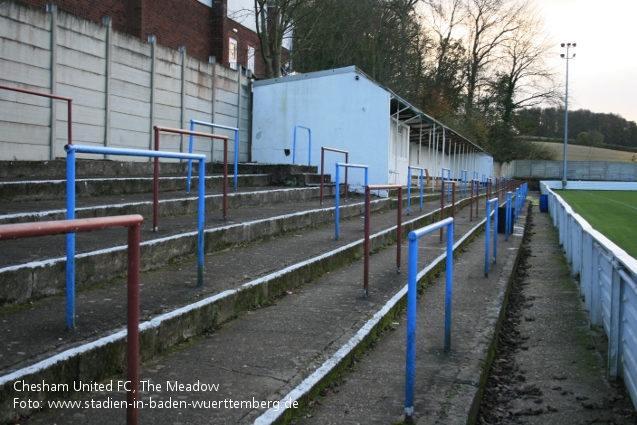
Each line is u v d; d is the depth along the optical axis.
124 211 7.30
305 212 9.66
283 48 26.98
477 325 5.40
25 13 9.40
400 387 3.83
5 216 5.70
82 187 8.32
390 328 5.28
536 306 7.37
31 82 9.59
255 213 9.28
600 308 6.06
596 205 28.12
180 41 20.20
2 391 2.81
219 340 4.40
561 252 12.48
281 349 4.22
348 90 16.20
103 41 11.23
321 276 6.96
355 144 16.17
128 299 2.42
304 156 16.75
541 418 3.94
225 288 5.21
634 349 4.05
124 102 11.91
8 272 4.24
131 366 2.42
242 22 24.66
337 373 3.97
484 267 8.35
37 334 3.67
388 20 32.62
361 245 8.44
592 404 4.12
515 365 5.09
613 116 102.50
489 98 54.69
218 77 15.50
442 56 45.25
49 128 10.00
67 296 3.81
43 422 2.89
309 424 3.25
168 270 5.89
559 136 92.19
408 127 23.17
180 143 13.86
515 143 56.69
